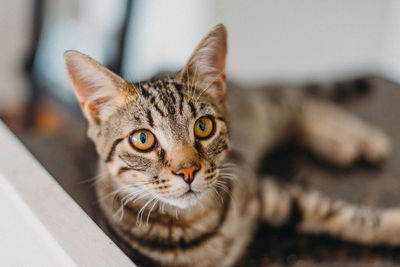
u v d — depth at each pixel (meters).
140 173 0.34
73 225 0.28
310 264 0.39
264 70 0.90
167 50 0.88
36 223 0.28
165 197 0.34
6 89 0.96
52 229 0.28
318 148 0.55
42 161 0.47
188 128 0.34
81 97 0.35
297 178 0.50
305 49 0.91
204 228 0.37
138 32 0.83
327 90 0.65
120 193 0.36
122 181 0.35
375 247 0.41
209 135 0.35
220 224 0.38
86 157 0.48
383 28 0.92
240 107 0.54
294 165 0.53
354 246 0.41
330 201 0.43
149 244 0.36
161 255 0.37
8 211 0.30
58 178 0.44
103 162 0.36
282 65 0.91
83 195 0.41
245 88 0.61
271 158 0.54
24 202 0.29
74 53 0.33
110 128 0.35
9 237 0.31
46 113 0.84
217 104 0.36
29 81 0.83
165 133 0.33
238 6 0.81
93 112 0.35
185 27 0.86
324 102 0.60
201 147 0.34
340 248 0.41
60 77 0.78
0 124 0.35
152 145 0.34
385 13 0.91
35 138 0.53
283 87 0.66
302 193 0.44
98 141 0.36
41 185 0.30
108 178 0.36
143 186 0.34
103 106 0.35
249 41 0.86
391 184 0.48
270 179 0.47
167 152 0.33
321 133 0.55
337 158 0.53
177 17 0.86
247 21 0.84
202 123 0.35
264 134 0.56
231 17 0.82
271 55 0.88
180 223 0.36
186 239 0.37
